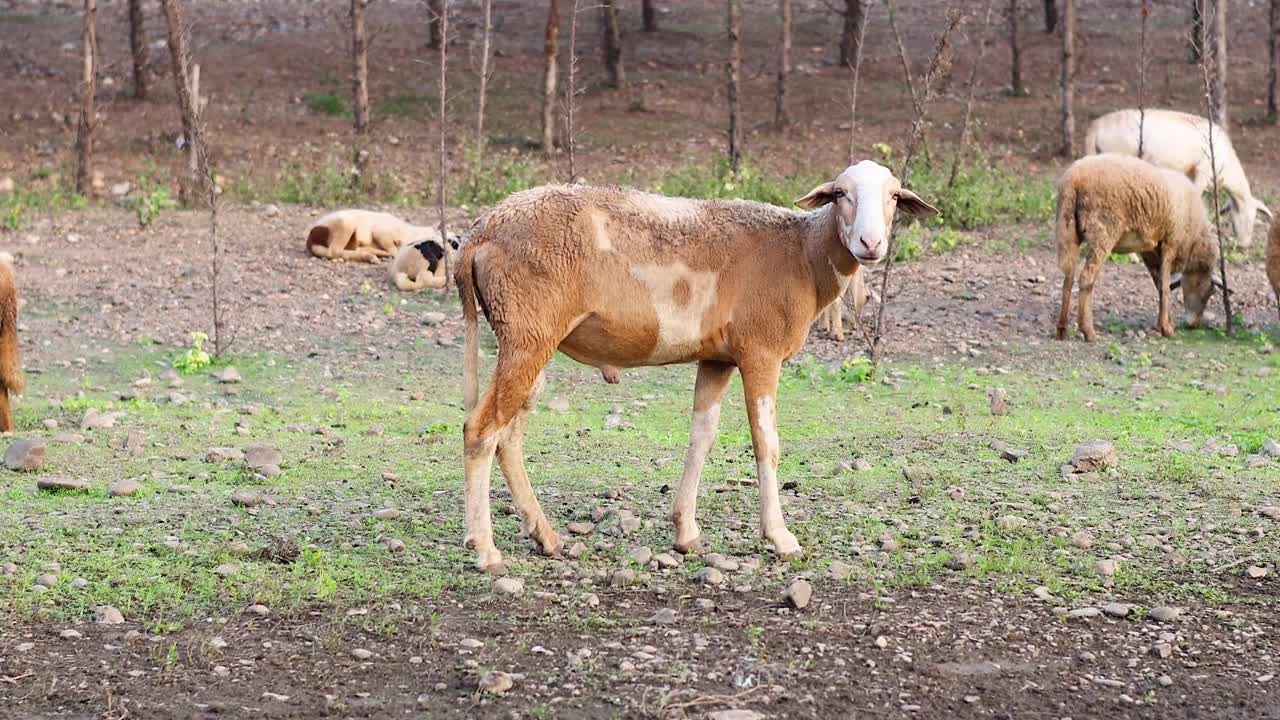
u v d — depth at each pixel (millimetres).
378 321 13641
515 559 6543
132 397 10484
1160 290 13211
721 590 6148
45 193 19969
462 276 6168
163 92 28250
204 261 15938
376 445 9000
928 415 10039
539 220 6020
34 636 5566
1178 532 7070
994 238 17719
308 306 14172
